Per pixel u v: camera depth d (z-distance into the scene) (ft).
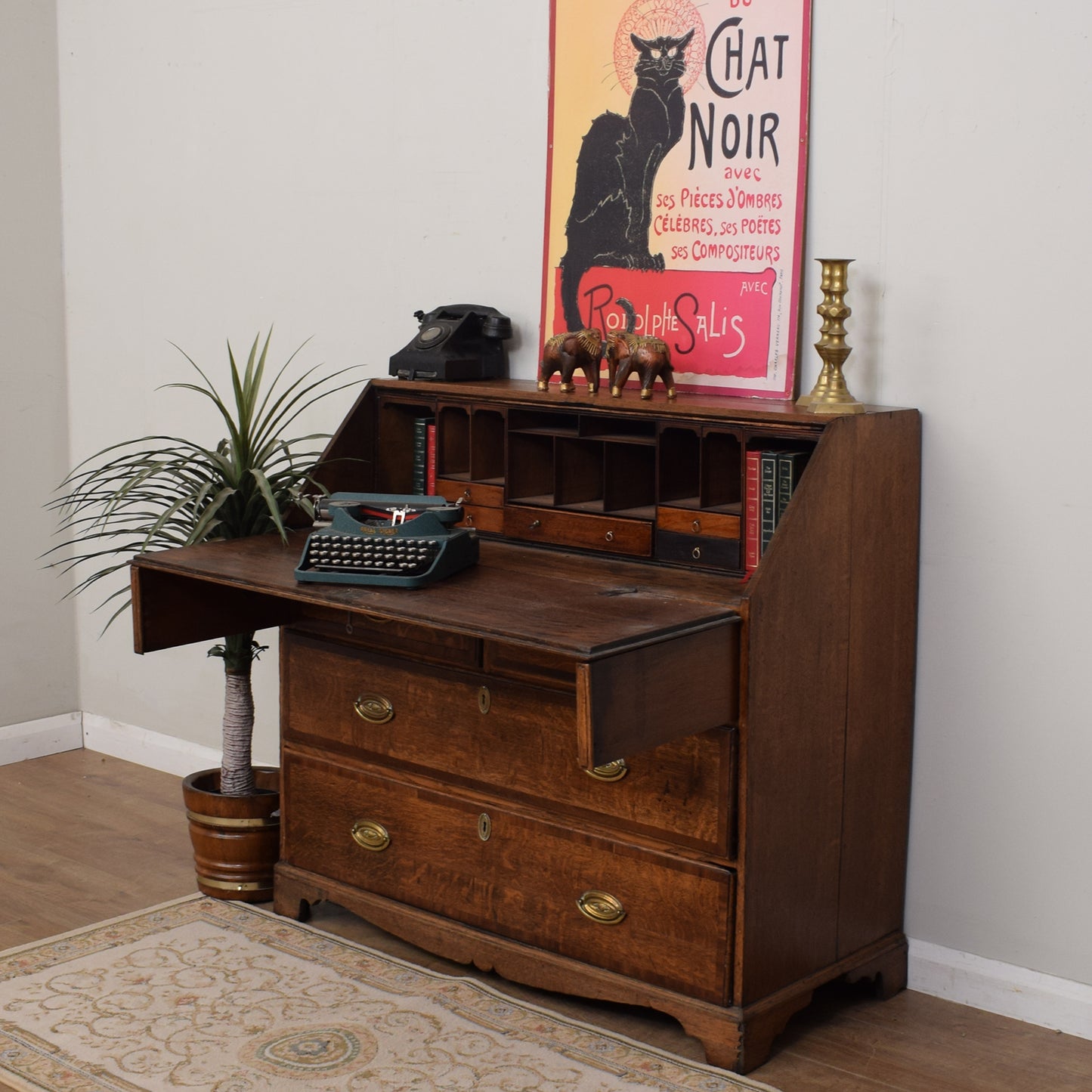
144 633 10.58
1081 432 9.30
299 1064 8.98
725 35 10.48
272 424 13.84
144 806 13.96
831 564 9.29
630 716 8.13
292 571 10.04
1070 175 9.16
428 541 9.82
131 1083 8.73
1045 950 9.84
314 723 11.03
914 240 9.82
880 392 10.11
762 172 10.39
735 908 8.91
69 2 14.94
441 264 12.46
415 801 10.45
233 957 10.51
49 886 11.89
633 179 11.07
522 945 9.96
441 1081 8.80
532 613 8.76
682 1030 9.61
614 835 9.39
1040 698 9.68
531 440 11.09
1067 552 9.45
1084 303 9.20
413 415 11.94
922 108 9.70
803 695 9.20
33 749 15.53
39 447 15.40
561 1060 9.08
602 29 11.14
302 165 13.32
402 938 10.69
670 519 10.12
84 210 15.16
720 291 10.68
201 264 14.24
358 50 12.78
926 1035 9.67
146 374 14.88
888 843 10.18
